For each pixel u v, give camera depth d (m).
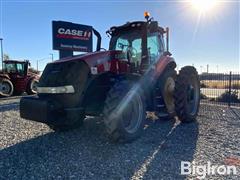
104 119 3.92
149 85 4.91
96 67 4.21
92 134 4.66
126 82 4.20
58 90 4.05
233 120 5.98
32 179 2.90
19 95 13.95
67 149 3.88
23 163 3.36
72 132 4.81
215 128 5.16
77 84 4.02
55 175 3.00
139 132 4.30
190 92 5.63
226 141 4.26
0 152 3.79
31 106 4.01
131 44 5.33
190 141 4.25
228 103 8.97
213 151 3.77
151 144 4.08
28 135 4.70
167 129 5.05
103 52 4.46
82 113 4.10
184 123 5.60
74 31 11.33
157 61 5.30
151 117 6.15
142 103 4.42
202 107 8.09
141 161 3.39
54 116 3.96
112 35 5.59
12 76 13.58
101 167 3.21
